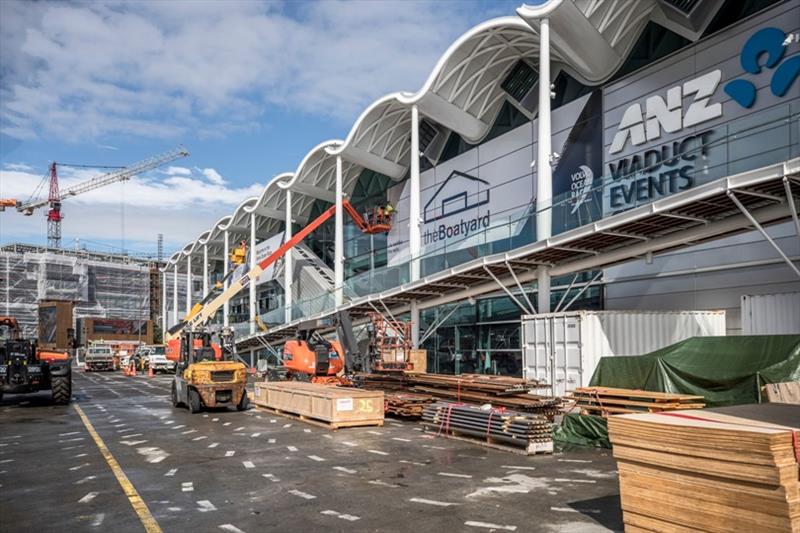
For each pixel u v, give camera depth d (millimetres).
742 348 12789
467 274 23188
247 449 12844
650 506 6145
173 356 28594
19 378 21656
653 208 15570
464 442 13500
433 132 35000
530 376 18484
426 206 36312
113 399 25516
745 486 5340
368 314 30297
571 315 17125
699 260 21109
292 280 49438
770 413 6840
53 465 11430
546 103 22547
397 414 17562
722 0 20859
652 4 22484
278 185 45844
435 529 7262
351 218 45469
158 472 10648
